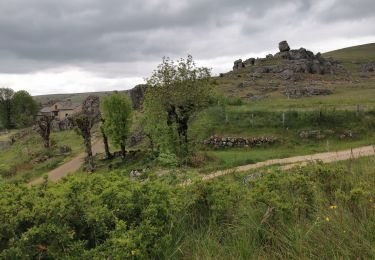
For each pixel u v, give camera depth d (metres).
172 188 5.81
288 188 6.25
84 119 46.94
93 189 5.14
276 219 4.99
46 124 68.38
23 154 64.38
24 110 148.12
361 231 4.46
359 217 4.83
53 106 131.88
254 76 100.88
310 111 44.53
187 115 36.25
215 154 36.59
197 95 35.91
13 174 40.38
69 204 4.39
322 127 41.56
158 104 36.06
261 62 122.00
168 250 4.49
